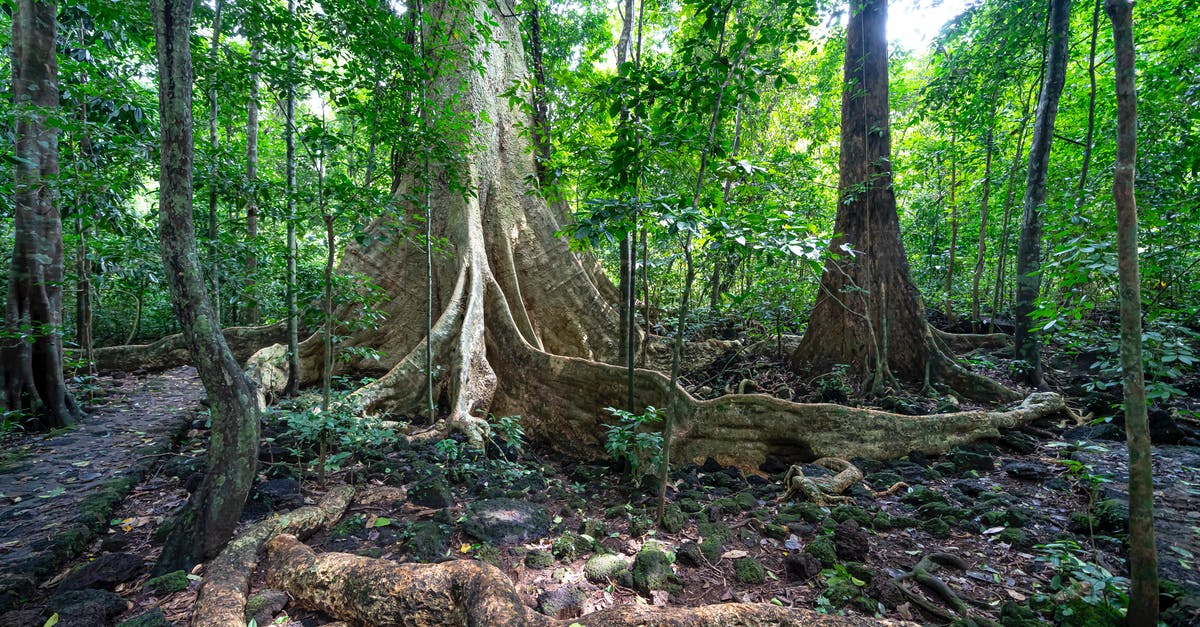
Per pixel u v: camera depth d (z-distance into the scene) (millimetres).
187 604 2742
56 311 6344
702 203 4020
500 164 8438
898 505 4043
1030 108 9477
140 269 8703
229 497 3186
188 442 5914
